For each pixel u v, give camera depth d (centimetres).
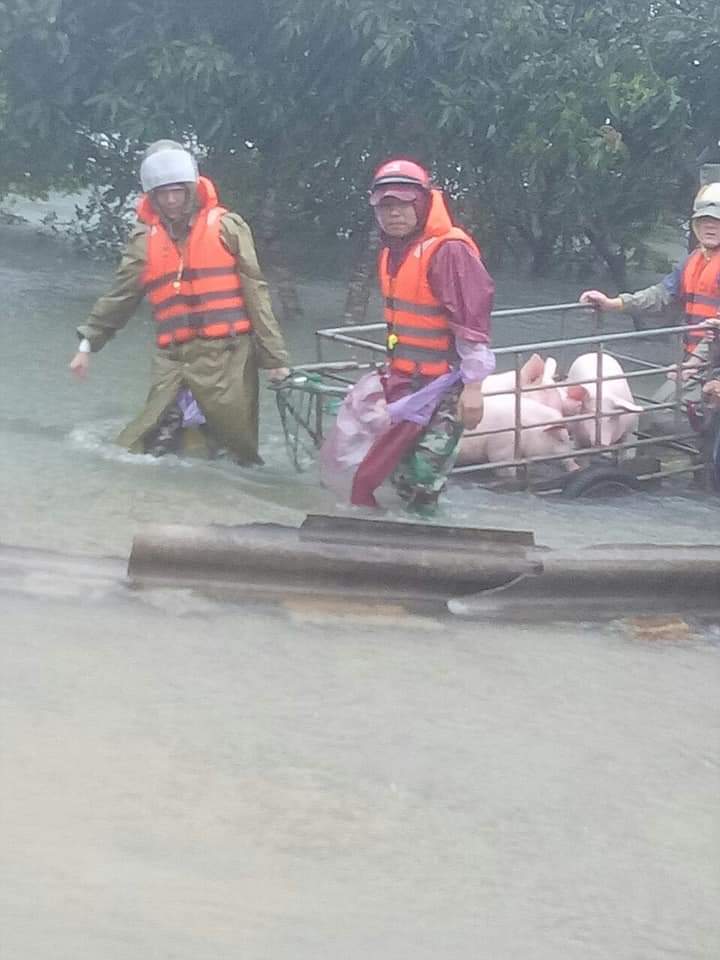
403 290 711
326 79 1239
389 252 716
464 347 702
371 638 541
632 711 495
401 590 576
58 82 1244
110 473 759
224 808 403
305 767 432
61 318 1227
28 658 490
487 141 1314
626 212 1459
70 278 1441
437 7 1190
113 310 809
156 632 525
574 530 734
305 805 409
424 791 425
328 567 571
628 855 400
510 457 812
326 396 805
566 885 381
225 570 568
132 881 361
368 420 746
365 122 1290
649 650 554
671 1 1371
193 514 691
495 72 1248
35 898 348
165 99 1208
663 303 902
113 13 1218
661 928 365
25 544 614
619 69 1283
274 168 1330
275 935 343
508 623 570
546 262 1606
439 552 583
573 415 831
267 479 783
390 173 694
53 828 382
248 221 1348
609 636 566
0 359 1052
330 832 396
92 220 1781
